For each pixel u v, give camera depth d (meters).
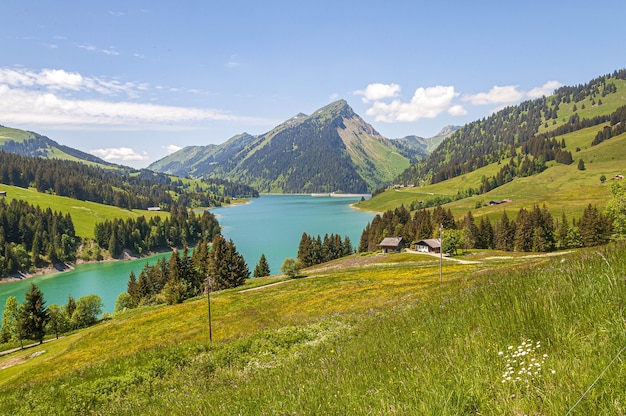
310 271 108.19
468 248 131.62
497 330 6.05
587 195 182.12
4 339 81.06
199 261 123.88
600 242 105.31
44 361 50.81
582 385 3.40
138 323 65.06
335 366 7.61
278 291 75.06
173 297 87.31
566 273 8.21
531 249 116.88
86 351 53.53
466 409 3.85
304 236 141.62
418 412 3.89
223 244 107.38
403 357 6.57
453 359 5.32
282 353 16.28
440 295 16.62
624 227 85.62
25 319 71.88
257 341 18.89
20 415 13.50
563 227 114.81
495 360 4.85
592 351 4.10
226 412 6.46
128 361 18.19
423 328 8.98
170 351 18.81
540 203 185.62
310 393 5.84
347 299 56.25
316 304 57.22
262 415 5.52
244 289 89.69
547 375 3.79
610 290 5.48
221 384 11.33
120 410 11.52
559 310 5.62
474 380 4.25
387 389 4.95
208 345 19.58
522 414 3.44
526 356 4.61
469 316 8.04
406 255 113.25
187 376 14.57
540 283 8.41
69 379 17.42
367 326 14.88
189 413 7.61
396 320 12.78
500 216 175.88
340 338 14.38
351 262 116.75
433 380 4.68
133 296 101.44
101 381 15.45
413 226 154.25
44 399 14.65
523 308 6.40
